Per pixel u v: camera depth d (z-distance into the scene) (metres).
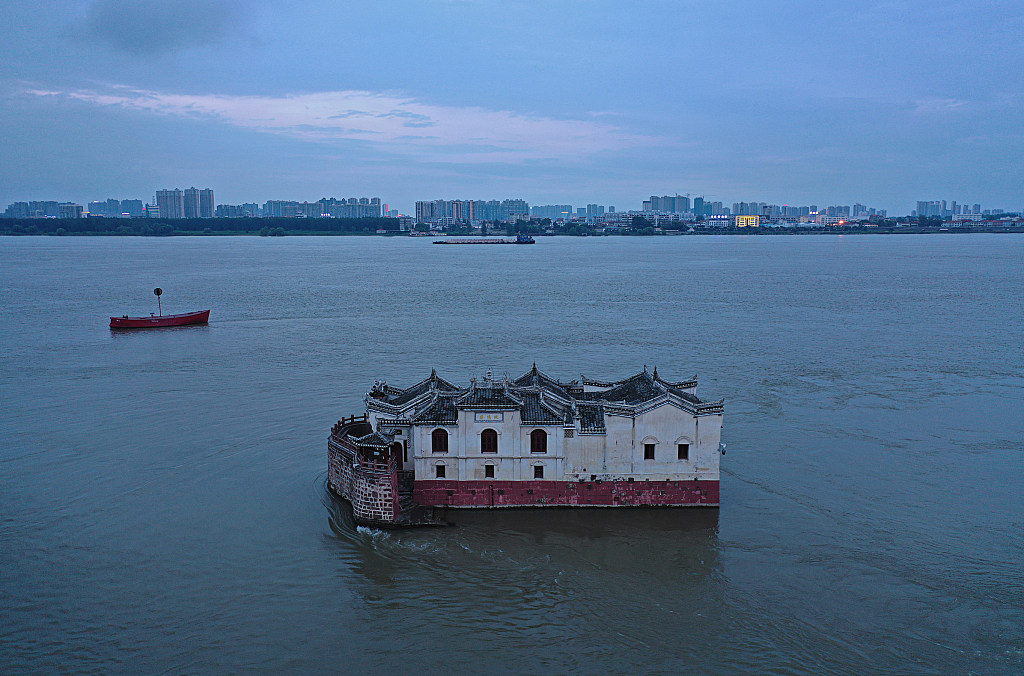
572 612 65.19
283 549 75.75
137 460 98.62
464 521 80.88
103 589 68.62
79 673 57.56
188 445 104.00
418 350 165.25
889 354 161.12
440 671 57.97
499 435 81.69
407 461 83.94
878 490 89.69
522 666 58.50
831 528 80.19
